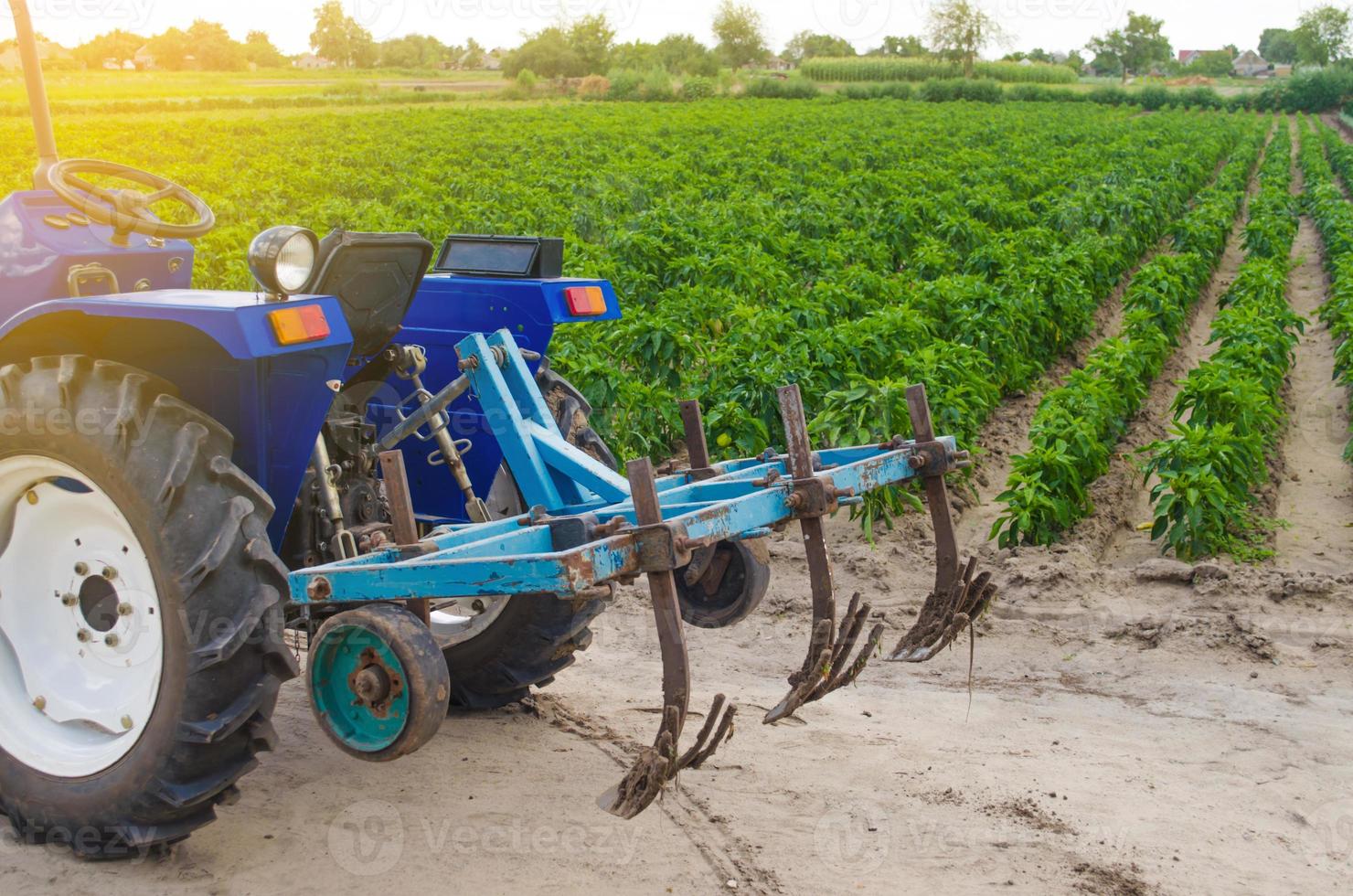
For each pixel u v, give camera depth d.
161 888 3.21
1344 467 9.01
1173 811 3.67
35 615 3.61
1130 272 18.23
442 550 3.03
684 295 11.49
